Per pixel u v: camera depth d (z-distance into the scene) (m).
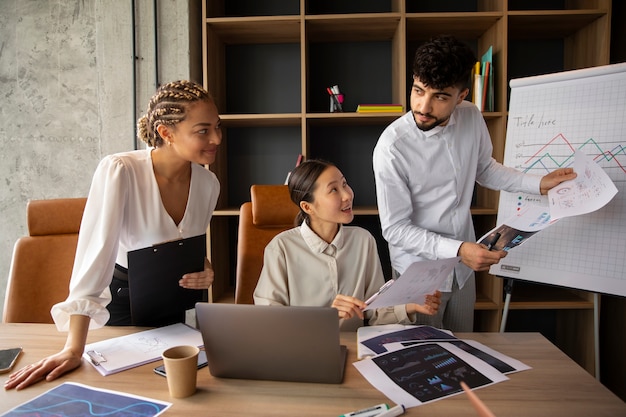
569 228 1.82
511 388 0.92
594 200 1.38
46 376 1.00
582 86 1.88
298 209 1.86
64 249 1.70
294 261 1.42
